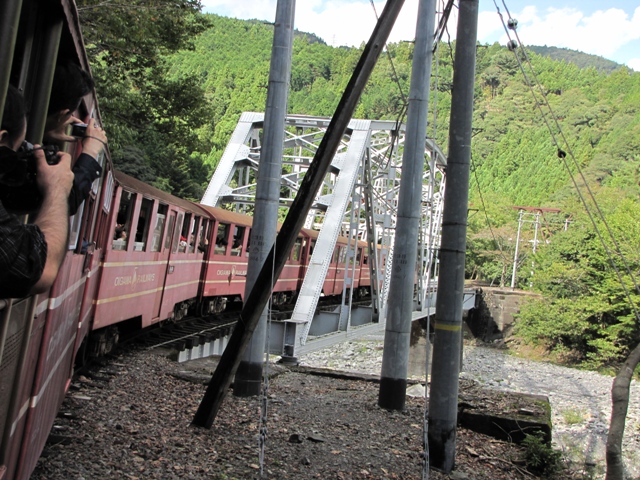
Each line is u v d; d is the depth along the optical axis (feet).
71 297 18.37
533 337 148.77
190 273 54.95
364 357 109.91
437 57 27.66
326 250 60.23
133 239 36.55
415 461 26.71
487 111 446.19
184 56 304.71
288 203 85.61
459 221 26.61
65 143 11.14
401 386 36.55
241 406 31.96
